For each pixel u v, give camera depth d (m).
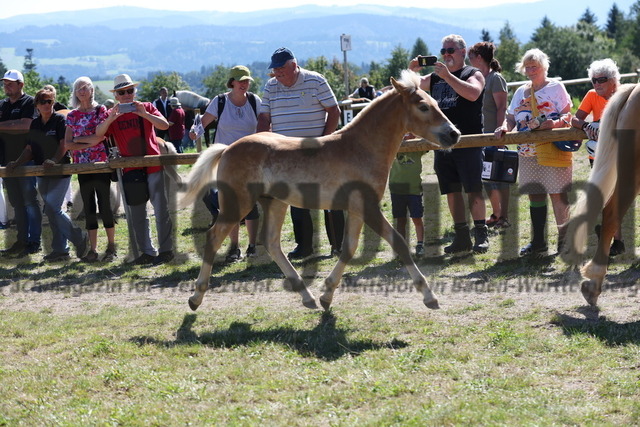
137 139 7.28
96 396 4.00
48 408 3.86
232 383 4.12
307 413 3.67
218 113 7.56
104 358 4.60
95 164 7.30
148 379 4.20
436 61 6.42
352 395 3.85
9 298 6.44
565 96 6.48
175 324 5.34
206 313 5.60
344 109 14.47
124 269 7.36
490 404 3.65
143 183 7.36
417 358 4.32
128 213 7.43
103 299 6.29
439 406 3.63
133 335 5.08
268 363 4.40
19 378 4.28
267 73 6.86
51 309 6.00
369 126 5.21
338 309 5.48
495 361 4.23
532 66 6.45
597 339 4.43
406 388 3.89
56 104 9.61
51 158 7.80
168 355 4.62
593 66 6.09
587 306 5.10
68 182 7.90
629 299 5.20
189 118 19.84
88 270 7.41
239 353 4.62
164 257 7.52
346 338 4.78
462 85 6.41
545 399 3.68
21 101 8.60
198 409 3.78
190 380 4.17
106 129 7.18
